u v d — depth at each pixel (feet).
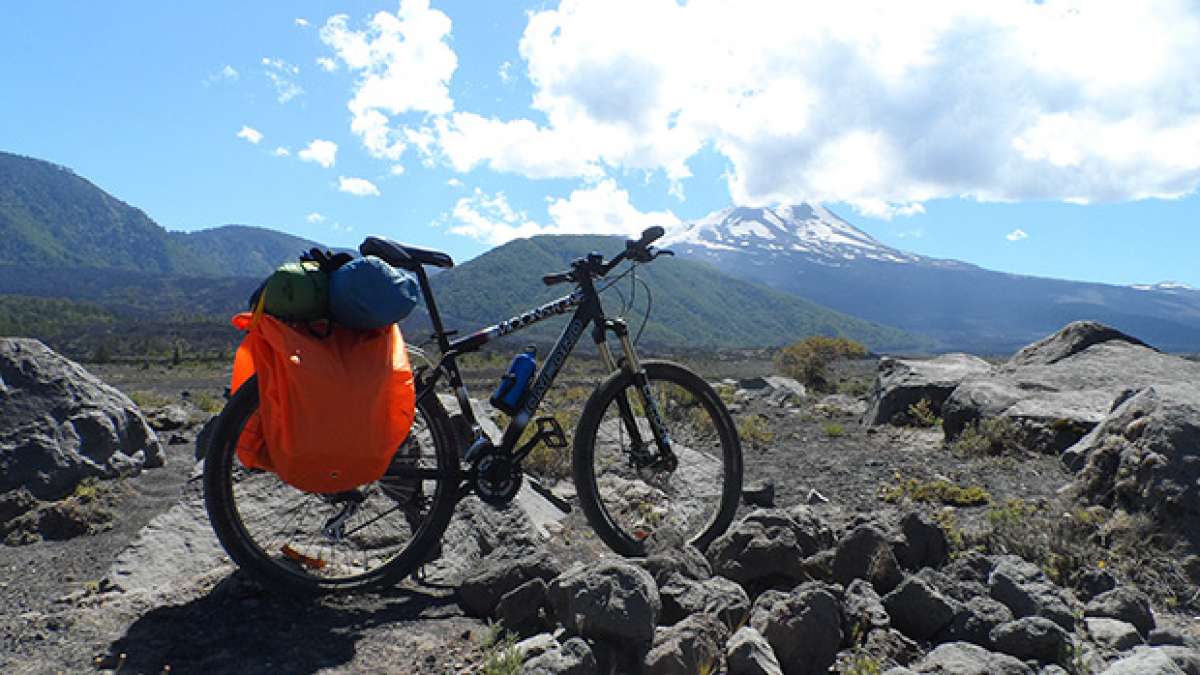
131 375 115.65
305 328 10.12
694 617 9.39
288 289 9.81
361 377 10.03
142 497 16.78
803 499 18.39
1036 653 9.36
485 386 63.05
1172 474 14.34
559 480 18.76
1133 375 26.45
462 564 12.88
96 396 18.69
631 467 14.57
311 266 10.16
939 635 10.23
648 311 14.16
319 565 11.60
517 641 10.07
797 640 9.10
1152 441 15.06
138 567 11.76
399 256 11.98
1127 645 10.08
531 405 12.68
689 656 8.66
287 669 9.11
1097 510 15.29
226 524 10.61
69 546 13.85
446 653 9.61
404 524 13.03
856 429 28.66
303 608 10.88
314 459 9.87
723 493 14.38
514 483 12.41
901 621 10.35
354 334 10.40
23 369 17.85
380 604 11.25
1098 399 23.88
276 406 9.85
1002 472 19.94
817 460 22.34
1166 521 13.92
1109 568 13.17
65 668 8.95
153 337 490.49
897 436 26.04
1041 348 31.22
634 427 14.12
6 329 628.69
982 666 8.80
